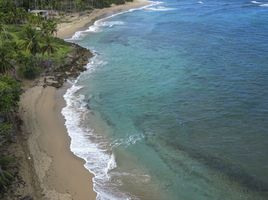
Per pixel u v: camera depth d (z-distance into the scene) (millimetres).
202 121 62062
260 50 101438
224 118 62781
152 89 76688
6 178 45844
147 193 45000
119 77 84812
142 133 59094
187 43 112312
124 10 185375
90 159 52188
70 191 45406
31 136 58250
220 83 78062
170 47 108312
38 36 98625
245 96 71000
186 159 51594
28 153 53188
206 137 57062
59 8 176125
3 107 55625
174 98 71688
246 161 50531
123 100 72000
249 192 44438
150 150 54188
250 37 116750
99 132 59875
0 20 115938
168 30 132125
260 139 55812
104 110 67938
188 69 87938
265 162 50094
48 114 66375
